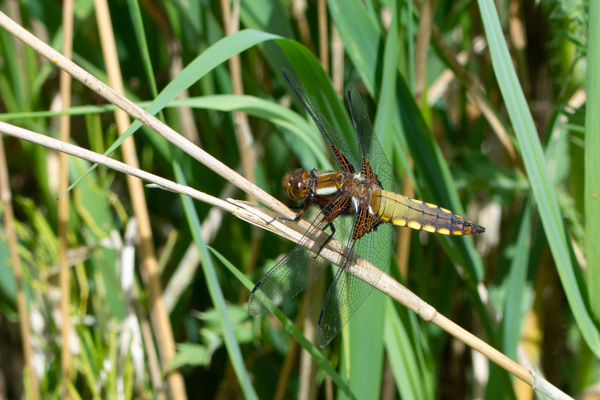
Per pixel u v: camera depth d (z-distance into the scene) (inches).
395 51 45.3
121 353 46.8
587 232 44.9
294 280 45.1
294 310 47.7
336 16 45.6
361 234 45.4
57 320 47.3
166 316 46.3
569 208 46.4
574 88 46.6
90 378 46.4
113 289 47.2
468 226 45.8
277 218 44.9
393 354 45.8
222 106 45.4
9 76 47.5
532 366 46.4
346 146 45.6
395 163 46.4
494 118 46.4
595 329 45.0
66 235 46.4
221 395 47.6
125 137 44.4
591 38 44.7
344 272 45.1
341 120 45.8
